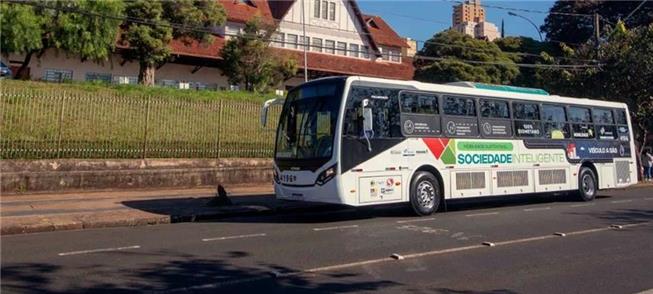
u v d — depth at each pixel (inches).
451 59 1678.2
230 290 264.7
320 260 333.7
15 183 633.0
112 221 487.8
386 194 527.5
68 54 1152.8
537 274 305.4
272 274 296.8
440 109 584.7
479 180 608.7
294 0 1653.5
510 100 658.2
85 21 1044.5
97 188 688.4
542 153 682.8
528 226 484.4
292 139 535.2
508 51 1959.9
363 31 1803.6
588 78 1170.0
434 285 277.4
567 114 728.3
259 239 410.6
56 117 700.7
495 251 368.8
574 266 326.6
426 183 563.8
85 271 299.6
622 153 804.6
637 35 1129.4
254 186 809.5
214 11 1242.0
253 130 857.5
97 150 715.4
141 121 761.0
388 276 295.3
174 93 898.7
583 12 1983.3
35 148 673.6
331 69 1625.2
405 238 416.5
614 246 391.9
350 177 501.0
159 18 1168.2
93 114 729.6
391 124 539.2
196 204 602.9
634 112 1135.0
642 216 562.6
